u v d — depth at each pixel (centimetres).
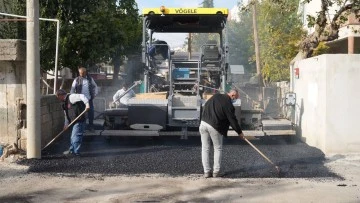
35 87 891
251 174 809
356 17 1320
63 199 655
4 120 945
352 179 777
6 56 916
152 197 665
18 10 1259
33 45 887
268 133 1065
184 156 938
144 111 1077
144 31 1171
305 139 1123
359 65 958
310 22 1324
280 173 810
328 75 961
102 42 1509
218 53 1196
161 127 1077
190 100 1078
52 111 1080
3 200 649
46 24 1398
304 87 1138
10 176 785
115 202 641
